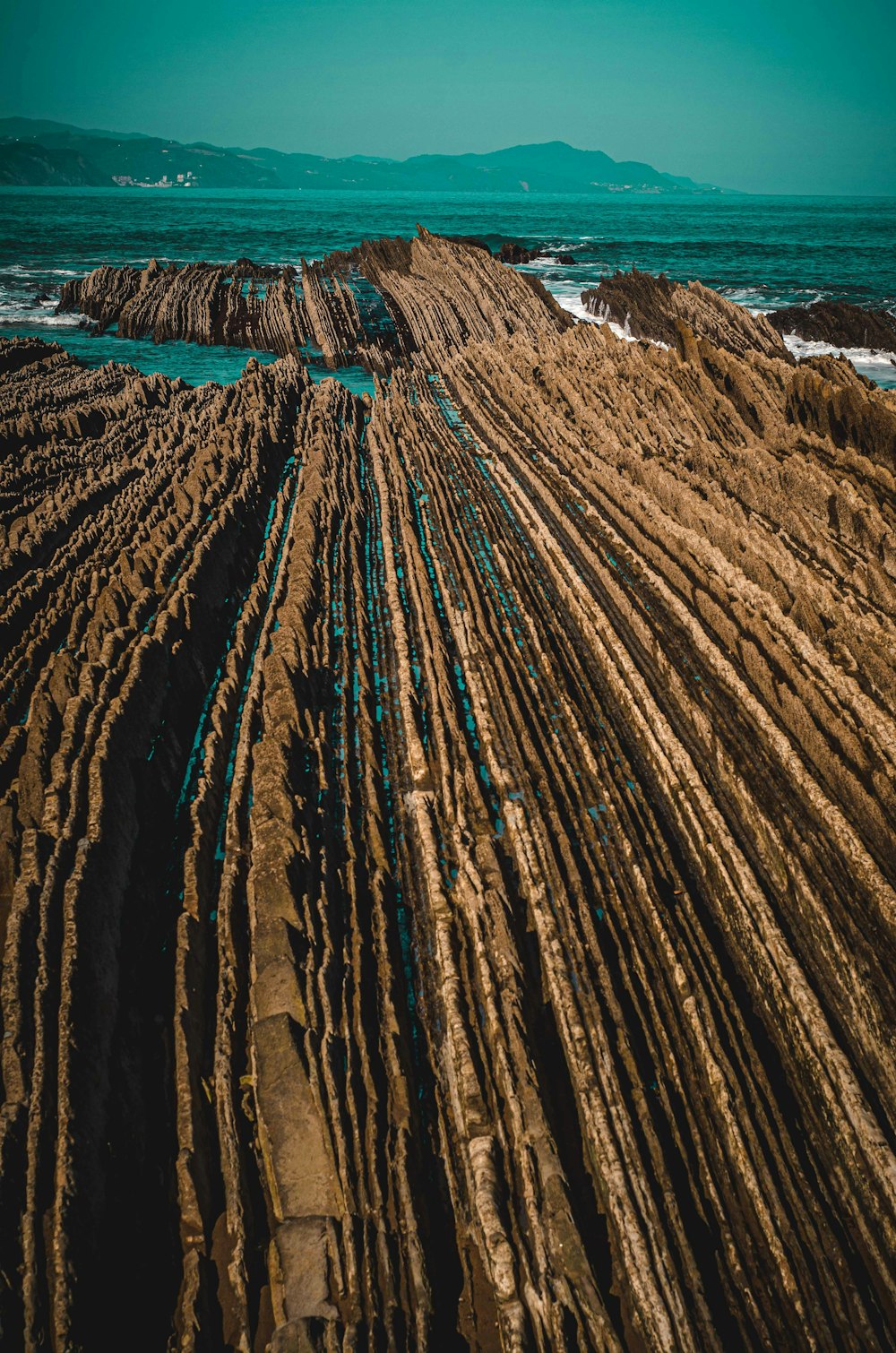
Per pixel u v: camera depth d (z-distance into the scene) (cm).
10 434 1933
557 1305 503
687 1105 630
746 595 1253
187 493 1639
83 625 1189
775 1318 516
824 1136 622
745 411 2055
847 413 1742
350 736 1054
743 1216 568
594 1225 560
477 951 727
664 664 1171
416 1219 544
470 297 4084
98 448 1941
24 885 694
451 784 954
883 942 751
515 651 1257
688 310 3644
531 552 1617
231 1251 543
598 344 2903
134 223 10181
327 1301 505
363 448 2339
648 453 1880
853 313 3666
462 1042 653
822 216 16162
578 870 840
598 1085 624
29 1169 529
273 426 2188
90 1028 624
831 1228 561
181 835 897
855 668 1067
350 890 798
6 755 902
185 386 2625
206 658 1220
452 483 2002
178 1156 583
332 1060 613
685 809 926
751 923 780
